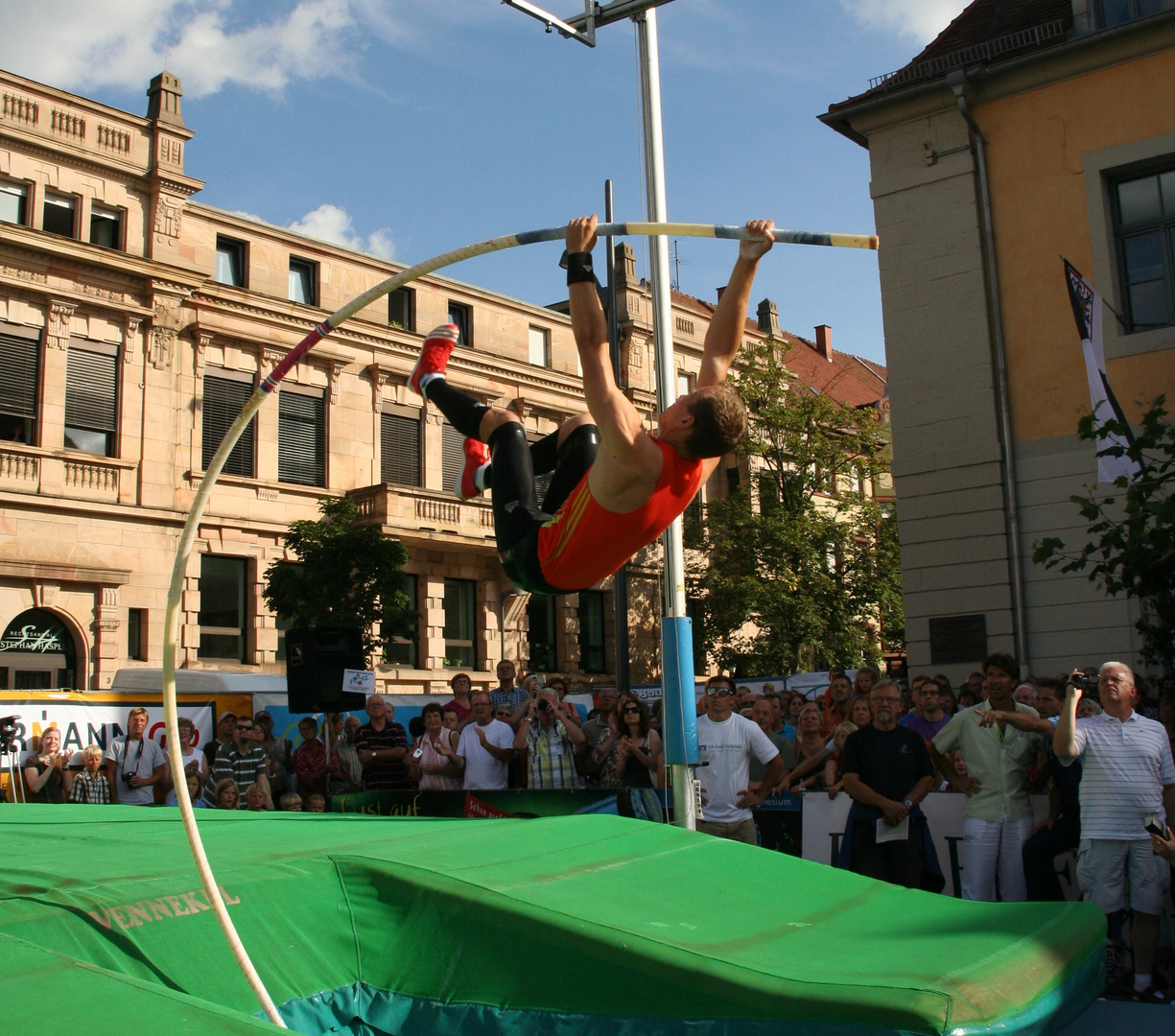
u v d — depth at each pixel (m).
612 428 3.09
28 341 21.45
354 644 10.86
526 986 3.27
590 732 10.54
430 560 27.03
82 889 3.12
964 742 7.14
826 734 9.77
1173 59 13.53
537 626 29.73
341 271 26.53
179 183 23.47
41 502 20.95
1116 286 13.79
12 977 2.37
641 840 4.50
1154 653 10.62
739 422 3.19
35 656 20.94
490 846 4.17
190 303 23.62
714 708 7.74
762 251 3.29
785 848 7.89
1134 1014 3.42
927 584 14.50
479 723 9.33
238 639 23.94
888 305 15.13
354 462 26.20
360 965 3.44
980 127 14.77
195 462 23.41
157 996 2.36
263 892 3.39
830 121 15.73
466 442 4.00
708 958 3.11
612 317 12.60
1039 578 13.82
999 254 14.50
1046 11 15.14
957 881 7.46
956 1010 2.77
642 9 7.79
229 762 9.87
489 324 29.36
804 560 29.72
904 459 14.80
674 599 6.98
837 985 2.90
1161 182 13.85
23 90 21.50
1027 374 14.16
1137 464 11.45
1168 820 6.34
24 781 10.91
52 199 22.00
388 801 8.90
